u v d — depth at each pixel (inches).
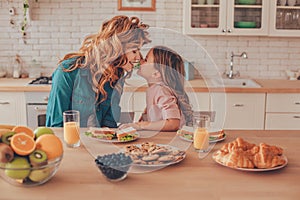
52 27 165.3
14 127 61.9
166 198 49.0
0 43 166.1
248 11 154.1
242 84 167.5
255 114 146.9
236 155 59.4
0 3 163.5
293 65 169.5
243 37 167.3
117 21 63.2
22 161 50.8
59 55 167.0
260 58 168.9
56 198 49.0
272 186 52.7
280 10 153.9
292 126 147.2
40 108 144.9
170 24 165.5
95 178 55.3
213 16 153.6
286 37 167.6
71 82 79.4
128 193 50.4
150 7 164.2
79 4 163.9
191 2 152.6
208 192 50.8
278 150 63.2
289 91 144.7
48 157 52.2
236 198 49.0
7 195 49.8
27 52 167.0
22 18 164.9
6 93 144.3
